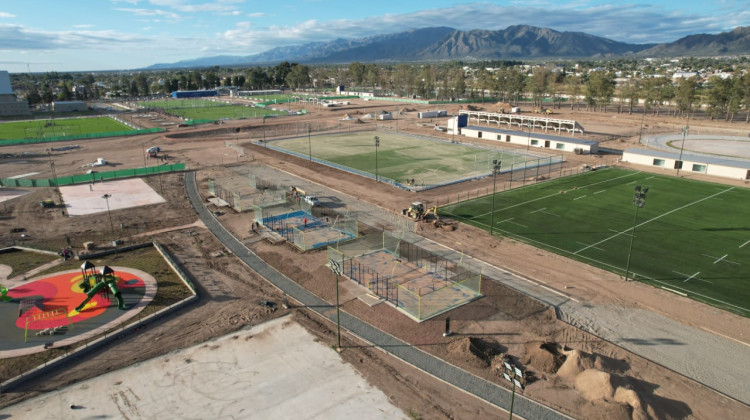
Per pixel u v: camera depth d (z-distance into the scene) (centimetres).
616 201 6538
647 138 11725
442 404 2761
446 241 5272
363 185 7681
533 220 5869
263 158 9919
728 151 10056
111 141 12044
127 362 3197
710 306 3781
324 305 3919
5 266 4725
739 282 4150
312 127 14425
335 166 8981
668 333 3438
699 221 5678
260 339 3459
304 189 7506
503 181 7738
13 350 3297
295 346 3366
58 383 2978
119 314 3791
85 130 14225
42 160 9888
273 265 4716
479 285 4041
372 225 5825
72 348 3331
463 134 12631
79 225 5950
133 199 7088
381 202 6762
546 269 4519
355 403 2784
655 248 4925
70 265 4744
